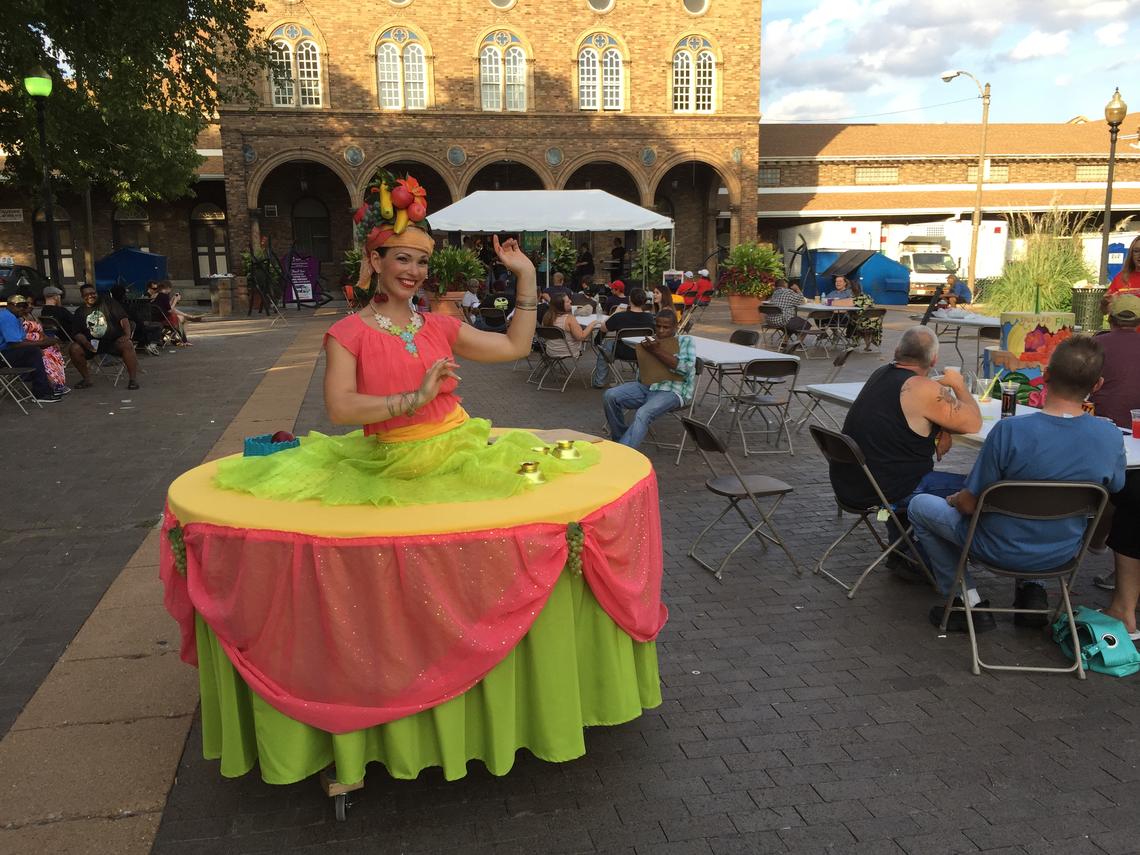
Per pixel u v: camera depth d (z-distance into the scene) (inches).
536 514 100.0
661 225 600.4
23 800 109.9
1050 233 653.9
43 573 190.9
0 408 391.9
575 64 1042.1
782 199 1296.8
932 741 122.7
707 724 127.9
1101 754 119.1
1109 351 186.9
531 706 107.0
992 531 143.4
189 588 103.2
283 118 993.5
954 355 569.6
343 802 105.2
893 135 1392.7
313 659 97.6
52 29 461.7
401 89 1016.2
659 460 291.4
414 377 106.3
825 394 219.9
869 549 202.8
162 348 629.3
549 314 439.5
